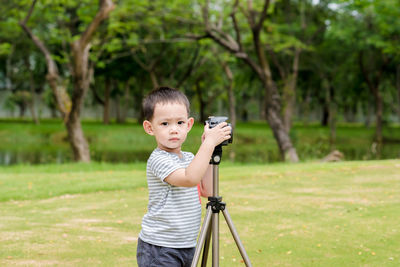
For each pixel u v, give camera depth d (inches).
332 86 1413.6
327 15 1173.1
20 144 1186.0
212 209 92.7
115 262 167.3
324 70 1323.8
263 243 189.2
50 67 690.8
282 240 193.3
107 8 632.4
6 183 350.0
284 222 225.0
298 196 290.5
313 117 2586.1
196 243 97.3
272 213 244.4
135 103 1910.7
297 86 1505.9
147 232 95.3
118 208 264.4
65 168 504.4
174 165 90.2
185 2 728.3
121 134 1285.7
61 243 192.2
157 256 93.0
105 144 1159.6
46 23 763.4
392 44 930.7
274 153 930.1
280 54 1261.1
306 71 1472.7
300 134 1365.7
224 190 313.1
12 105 1743.4
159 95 93.7
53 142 1250.6
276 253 175.5
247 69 1366.9
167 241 93.1
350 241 190.9
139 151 984.9
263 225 219.5
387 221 224.1
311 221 226.5
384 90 1446.9
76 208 265.4
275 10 1136.8
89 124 1612.9
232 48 721.0
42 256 174.6
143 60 1362.0
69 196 304.5
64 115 690.2
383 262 163.6
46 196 301.1
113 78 1472.7
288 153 701.3
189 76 1302.9
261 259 168.6
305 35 1149.1
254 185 332.5
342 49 1229.1
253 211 249.6
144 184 343.0
